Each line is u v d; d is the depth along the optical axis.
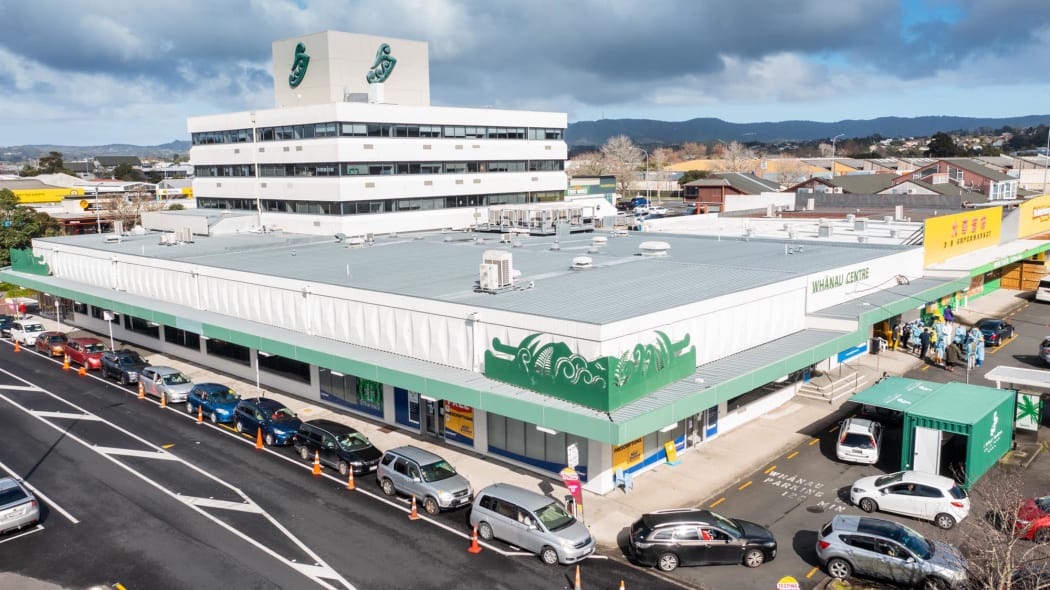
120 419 37.84
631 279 36.31
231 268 42.16
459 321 30.80
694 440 32.25
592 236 58.59
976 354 43.72
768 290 34.78
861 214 68.62
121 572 22.97
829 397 38.06
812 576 22.27
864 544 21.70
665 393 27.42
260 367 43.19
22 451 33.34
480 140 68.56
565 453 28.78
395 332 33.59
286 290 38.59
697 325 30.58
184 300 45.62
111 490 29.09
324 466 31.42
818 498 27.33
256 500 28.08
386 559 23.55
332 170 59.47
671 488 28.30
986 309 59.25
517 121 71.69
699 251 48.03
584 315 27.75
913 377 41.50
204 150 72.62
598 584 21.95
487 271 33.06
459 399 28.69
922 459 28.08
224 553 24.05
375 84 63.88
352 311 35.34
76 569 23.17
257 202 65.44
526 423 30.05
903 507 25.44
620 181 190.00
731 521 23.73
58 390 43.22
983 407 28.84
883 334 47.56
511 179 71.75
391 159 61.91
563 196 77.31
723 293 32.38
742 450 31.97
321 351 34.28
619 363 25.45
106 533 25.52
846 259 43.47
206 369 46.78
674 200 169.88
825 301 39.34
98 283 53.72
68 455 32.88
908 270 47.94
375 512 27.03
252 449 33.59
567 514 24.19
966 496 25.11
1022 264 67.12
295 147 62.53
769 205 78.75
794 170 178.00
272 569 22.98
